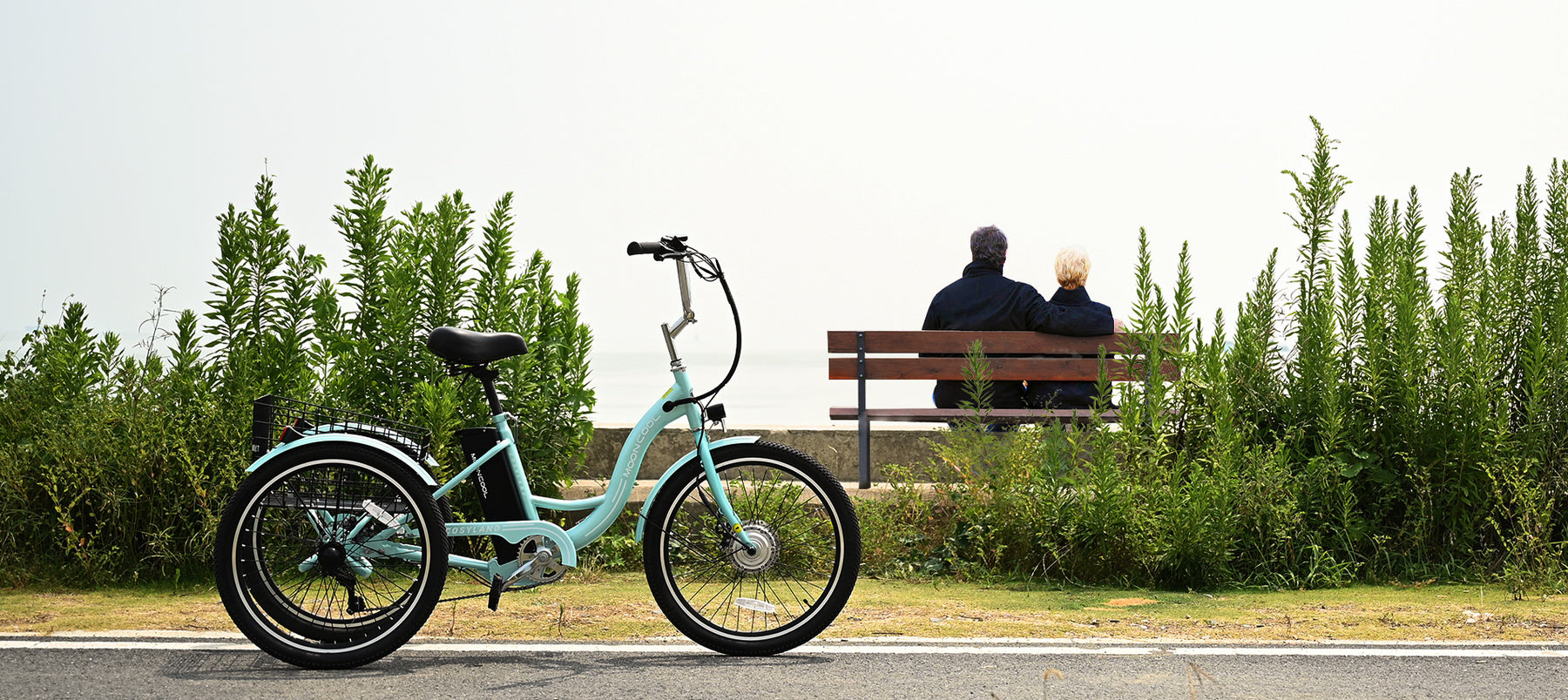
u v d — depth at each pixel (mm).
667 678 4082
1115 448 6418
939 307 7324
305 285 6688
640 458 4566
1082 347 6961
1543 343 6332
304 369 6605
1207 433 6504
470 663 4305
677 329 4594
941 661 4340
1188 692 3912
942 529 6469
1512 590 5707
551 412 6633
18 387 6523
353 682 4031
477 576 4566
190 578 5973
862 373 7004
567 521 6543
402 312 6527
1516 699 3842
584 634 4793
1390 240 6746
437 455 6215
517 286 6742
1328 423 6332
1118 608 5457
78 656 4328
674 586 4508
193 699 3793
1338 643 4629
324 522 4406
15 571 5836
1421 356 6398
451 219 6738
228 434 6176
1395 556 6285
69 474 5930
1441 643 4637
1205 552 5918
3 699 3750
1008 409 7098
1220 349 6590
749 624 4754
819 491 4516
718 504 4547
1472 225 6801
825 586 4652
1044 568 6215
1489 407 6324
